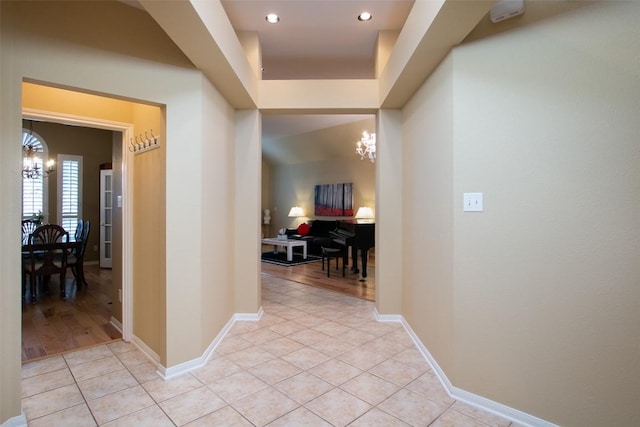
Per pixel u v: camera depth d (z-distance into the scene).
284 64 4.39
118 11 2.26
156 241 2.67
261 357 2.77
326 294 4.82
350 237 6.32
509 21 1.97
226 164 3.26
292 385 2.33
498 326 2.02
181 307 2.50
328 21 3.31
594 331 1.71
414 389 2.29
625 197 1.62
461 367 2.17
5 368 1.84
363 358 2.76
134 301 3.05
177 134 2.49
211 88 2.82
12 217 1.86
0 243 1.81
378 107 3.54
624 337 1.63
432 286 2.61
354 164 8.92
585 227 1.72
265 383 2.36
